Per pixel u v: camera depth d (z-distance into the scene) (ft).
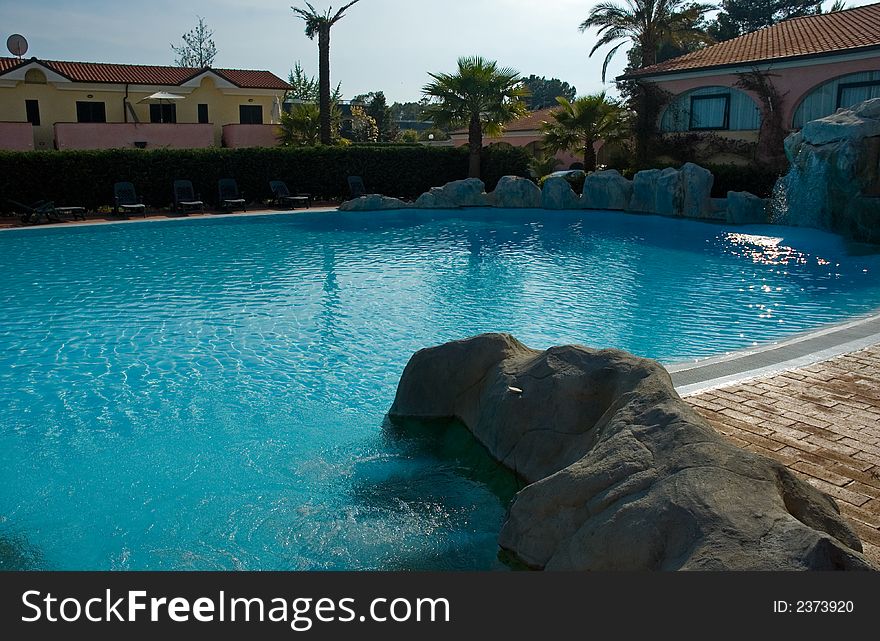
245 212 86.38
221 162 88.79
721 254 62.39
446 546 18.49
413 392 26.78
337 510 20.61
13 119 110.42
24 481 22.70
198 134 105.40
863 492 18.60
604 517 14.76
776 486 14.49
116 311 43.11
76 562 18.33
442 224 81.92
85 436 26.07
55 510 20.93
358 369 33.47
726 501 13.64
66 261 57.98
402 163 101.71
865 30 91.45
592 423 20.77
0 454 24.62
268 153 91.66
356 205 90.74
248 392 30.48
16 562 18.29
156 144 102.37
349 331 39.58
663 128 107.96
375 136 196.24
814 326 40.01
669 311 43.68
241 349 36.29
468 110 102.73
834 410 24.14
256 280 51.98
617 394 19.95
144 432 26.40
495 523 19.67
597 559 14.26
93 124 97.91
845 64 86.53
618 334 39.01
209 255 61.41
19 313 42.37
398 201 93.20
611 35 135.13
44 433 26.35
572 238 71.97
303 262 58.95
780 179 77.36
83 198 80.38
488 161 106.73
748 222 78.79
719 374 28.04
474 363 26.09
